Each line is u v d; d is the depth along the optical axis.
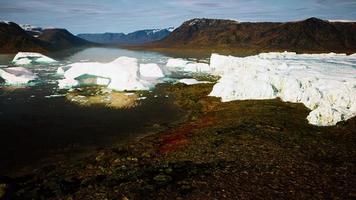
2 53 165.25
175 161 25.64
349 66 57.94
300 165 23.03
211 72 87.69
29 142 33.25
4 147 31.86
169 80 73.56
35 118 41.91
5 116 42.81
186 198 19.06
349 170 21.89
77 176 24.23
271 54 91.06
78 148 31.58
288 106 42.09
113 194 20.05
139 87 61.28
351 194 18.66
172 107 48.00
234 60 76.38
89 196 20.05
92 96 55.16
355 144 26.97
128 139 34.06
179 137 32.72
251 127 32.81
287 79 46.12
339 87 38.22
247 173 22.08
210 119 39.12
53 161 28.39
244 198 18.77
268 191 19.48
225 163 24.08
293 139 28.73
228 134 30.91
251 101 45.84
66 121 40.69
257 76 50.06
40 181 23.72
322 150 25.88
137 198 19.27
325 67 56.56
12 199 20.69
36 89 61.84
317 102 39.53
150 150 29.41
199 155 26.34
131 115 43.59
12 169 26.72
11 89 61.78
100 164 26.58
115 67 68.38
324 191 19.19
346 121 32.50
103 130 37.16
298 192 19.20
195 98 52.47
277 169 22.53
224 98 48.75
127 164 26.00
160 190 20.20
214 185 20.53
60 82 65.19
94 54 173.12
